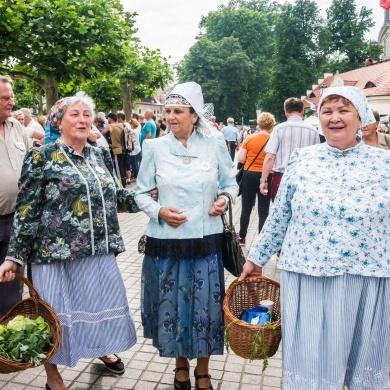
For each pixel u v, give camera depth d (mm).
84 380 3168
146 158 2881
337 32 61469
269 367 3373
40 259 2732
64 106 2779
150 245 2871
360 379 2184
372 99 25859
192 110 2834
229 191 2936
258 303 2742
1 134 3535
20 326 2566
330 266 2113
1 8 7750
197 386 2969
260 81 60906
